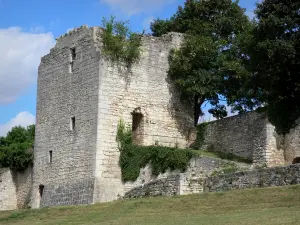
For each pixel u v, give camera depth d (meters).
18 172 46.97
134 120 39.84
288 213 22.39
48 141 40.47
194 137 41.09
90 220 27.83
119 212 28.45
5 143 63.06
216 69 42.25
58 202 38.09
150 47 40.22
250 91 42.09
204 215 25.05
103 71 37.44
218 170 34.53
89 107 37.50
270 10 35.66
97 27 38.50
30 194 42.94
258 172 28.19
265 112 35.97
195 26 45.50
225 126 39.16
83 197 36.19
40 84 42.28
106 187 36.09
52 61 41.50
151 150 36.94
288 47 33.38
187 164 36.22
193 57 40.94
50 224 28.47
